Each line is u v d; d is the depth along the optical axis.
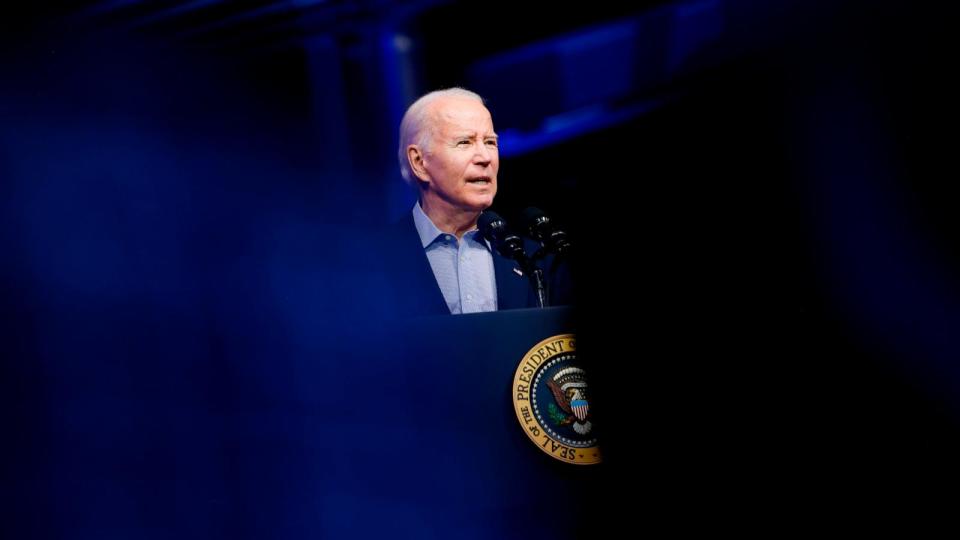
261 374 3.76
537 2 11.34
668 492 2.84
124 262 9.10
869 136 9.24
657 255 8.56
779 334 3.13
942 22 8.80
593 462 2.82
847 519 2.95
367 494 2.93
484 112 4.65
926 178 8.87
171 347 7.73
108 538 7.04
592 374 2.89
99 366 7.89
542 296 3.73
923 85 8.98
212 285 7.66
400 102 12.08
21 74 10.34
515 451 2.83
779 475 2.94
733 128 10.57
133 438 7.23
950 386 5.73
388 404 2.95
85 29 10.81
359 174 12.27
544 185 11.73
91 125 10.72
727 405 2.95
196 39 11.67
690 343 2.99
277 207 11.84
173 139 11.34
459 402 2.88
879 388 5.22
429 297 4.33
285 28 11.81
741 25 10.30
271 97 12.16
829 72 9.66
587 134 11.72
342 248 4.18
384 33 11.90
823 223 9.26
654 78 11.15
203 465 6.52
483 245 4.45
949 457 3.19
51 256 8.95
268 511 3.50
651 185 10.66
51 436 7.54
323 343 3.11
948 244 8.56
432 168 4.54
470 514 2.82
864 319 7.68
